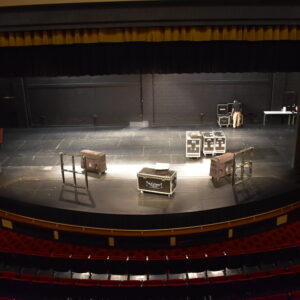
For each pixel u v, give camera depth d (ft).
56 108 77.82
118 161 56.24
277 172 50.57
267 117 77.30
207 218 41.39
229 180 48.37
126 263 36.76
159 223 40.81
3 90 76.43
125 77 75.66
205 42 46.37
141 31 42.70
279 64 47.32
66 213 41.96
